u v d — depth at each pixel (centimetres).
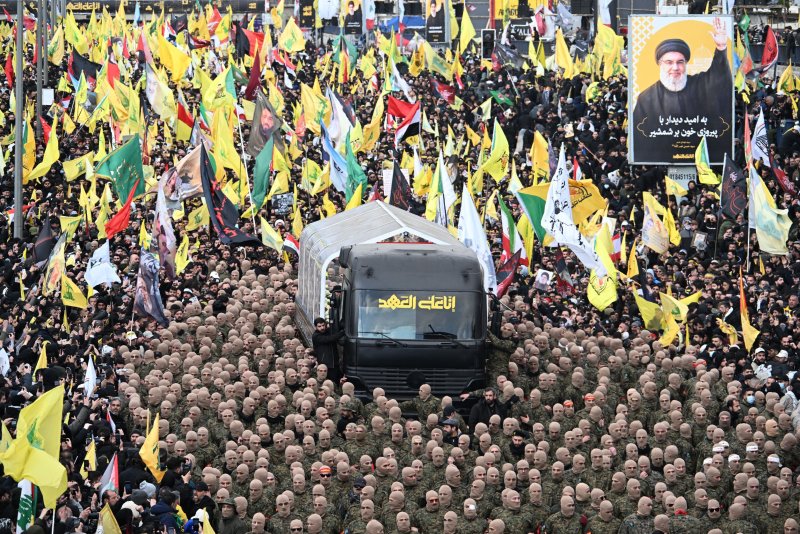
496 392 5141
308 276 5969
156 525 3516
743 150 8344
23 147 8081
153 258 5519
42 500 3509
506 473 4000
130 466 3988
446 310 5256
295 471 4038
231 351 5306
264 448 4359
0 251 6900
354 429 4447
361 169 7550
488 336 5416
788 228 6488
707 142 8275
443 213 6950
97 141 9131
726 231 7100
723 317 5903
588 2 14025
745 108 9231
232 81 8925
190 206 7550
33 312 5472
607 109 10031
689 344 5653
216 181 6838
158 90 9031
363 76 11750
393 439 4416
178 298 6119
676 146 8256
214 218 6688
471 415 4800
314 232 6125
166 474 3978
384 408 4634
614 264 6506
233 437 4450
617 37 11144
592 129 9362
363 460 4188
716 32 8200
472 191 7738
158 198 6312
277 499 3909
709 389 4825
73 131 9444
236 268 6738
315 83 9619
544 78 10831
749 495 3988
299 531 3750
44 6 11256
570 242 6084
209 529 3462
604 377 5038
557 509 3934
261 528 3809
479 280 5303
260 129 8150
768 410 4678
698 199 7925
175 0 16175
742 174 6950
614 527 3884
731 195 6962
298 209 7250
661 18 8212
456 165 8094
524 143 9469
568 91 10469
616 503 3975
